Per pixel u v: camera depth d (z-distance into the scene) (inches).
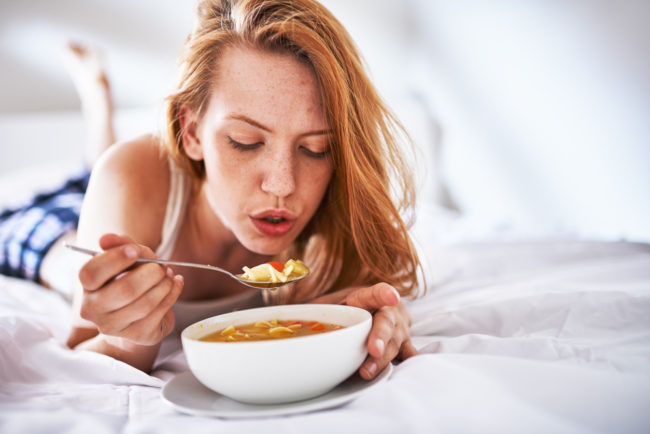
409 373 24.5
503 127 106.5
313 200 34.8
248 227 34.2
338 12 132.9
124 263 24.0
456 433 19.2
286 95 31.6
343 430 19.6
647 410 20.2
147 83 119.4
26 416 22.2
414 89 136.7
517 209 104.3
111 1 115.7
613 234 81.2
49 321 37.5
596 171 84.0
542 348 27.6
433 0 125.3
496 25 105.7
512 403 20.6
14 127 108.4
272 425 20.2
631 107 76.5
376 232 37.5
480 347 28.6
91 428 21.1
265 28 31.4
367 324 24.3
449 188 127.5
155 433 20.8
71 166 95.7
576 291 34.6
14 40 111.7
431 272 50.5
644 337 29.4
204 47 33.4
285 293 45.3
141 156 40.8
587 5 83.3
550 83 92.6
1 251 68.9
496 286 45.3
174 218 40.3
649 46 72.9
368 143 36.0
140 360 31.0
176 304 42.2
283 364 21.5
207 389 25.7
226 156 32.9
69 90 115.3
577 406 20.6
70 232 70.7
